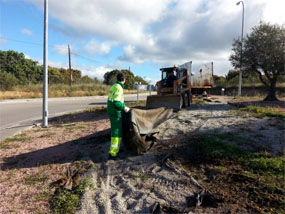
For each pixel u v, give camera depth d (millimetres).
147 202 3252
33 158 5328
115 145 4992
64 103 20938
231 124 7047
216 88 35750
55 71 55031
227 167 4137
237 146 5066
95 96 32656
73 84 40750
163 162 4535
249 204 3047
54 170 4570
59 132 8031
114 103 4887
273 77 13867
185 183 3688
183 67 12359
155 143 5625
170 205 3162
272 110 9008
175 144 5477
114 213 3100
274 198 3119
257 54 13195
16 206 3320
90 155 5336
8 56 50594
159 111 6938
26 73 49625
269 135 5758
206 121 7652
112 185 3908
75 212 3145
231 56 15141
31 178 4234
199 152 4875
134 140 5000
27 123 10367
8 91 28844
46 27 9195
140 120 5691
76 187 3816
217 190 3432
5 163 5074
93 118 11086
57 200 3428
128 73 59000
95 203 3342
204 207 3064
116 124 5016
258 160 4168
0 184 4027
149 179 3992
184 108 11125
